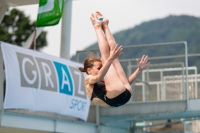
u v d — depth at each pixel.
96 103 13.77
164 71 32.28
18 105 24.61
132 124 36.03
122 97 13.37
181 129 39.72
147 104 31.34
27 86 25.19
